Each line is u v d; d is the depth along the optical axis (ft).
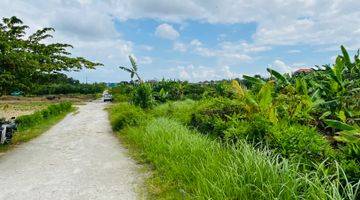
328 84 33.24
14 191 22.76
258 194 16.38
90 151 35.99
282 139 21.38
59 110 88.79
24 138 45.44
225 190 17.10
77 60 44.24
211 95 70.85
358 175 16.28
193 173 21.53
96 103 152.66
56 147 38.96
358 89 30.40
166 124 38.55
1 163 31.01
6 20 42.96
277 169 17.12
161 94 91.40
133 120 50.80
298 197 14.73
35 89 43.09
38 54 42.14
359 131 19.77
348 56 34.53
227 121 32.68
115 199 20.86
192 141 27.50
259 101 29.71
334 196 13.65
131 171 27.07
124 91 168.96
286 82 36.91
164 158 27.07
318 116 31.37
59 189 23.03
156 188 22.24
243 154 19.93
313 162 19.21
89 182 24.45
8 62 37.86
